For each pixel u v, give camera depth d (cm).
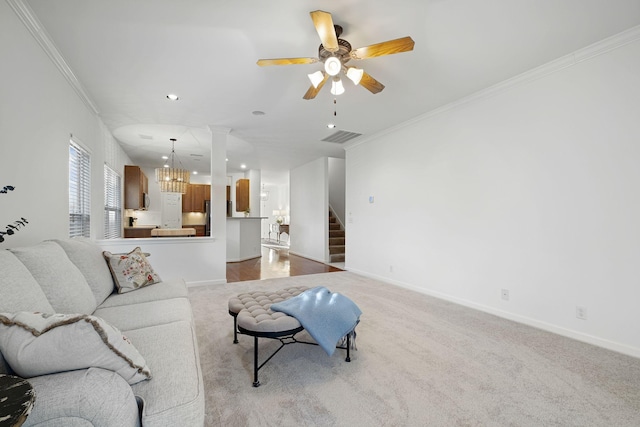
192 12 206
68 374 95
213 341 252
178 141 560
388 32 229
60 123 270
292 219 870
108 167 496
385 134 482
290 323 191
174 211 848
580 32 229
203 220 925
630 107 230
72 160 324
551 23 218
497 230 317
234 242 713
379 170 496
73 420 87
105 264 242
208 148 613
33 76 221
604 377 197
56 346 95
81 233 349
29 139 217
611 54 239
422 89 327
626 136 232
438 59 266
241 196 843
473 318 307
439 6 201
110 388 94
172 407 101
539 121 283
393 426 152
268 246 1107
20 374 97
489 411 163
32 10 202
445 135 378
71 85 295
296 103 366
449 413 162
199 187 899
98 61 268
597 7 202
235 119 425
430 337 260
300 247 816
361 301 369
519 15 210
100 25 219
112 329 106
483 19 214
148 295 231
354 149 562
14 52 196
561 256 268
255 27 223
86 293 183
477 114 339
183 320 180
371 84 264
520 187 298
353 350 236
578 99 257
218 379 195
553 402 171
